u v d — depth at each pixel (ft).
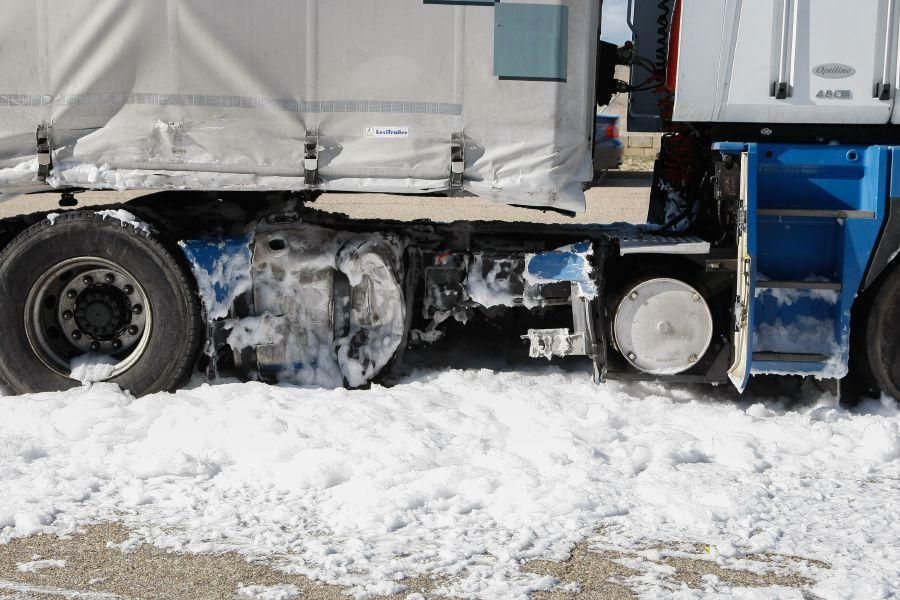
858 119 20.72
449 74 20.63
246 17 20.42
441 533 15.08
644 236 22.30
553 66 20.70
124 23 20.36
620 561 14.29
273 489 16.70
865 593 13.29
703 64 20.74
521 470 17.13
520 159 20.86
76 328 21.95
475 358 24.86
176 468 17.17
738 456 18.28
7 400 20.58
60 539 14.73
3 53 20.45
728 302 21.53
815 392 22.75
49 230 21.24
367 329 22.31
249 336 22.04
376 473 17.12
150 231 21.38
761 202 21.16
